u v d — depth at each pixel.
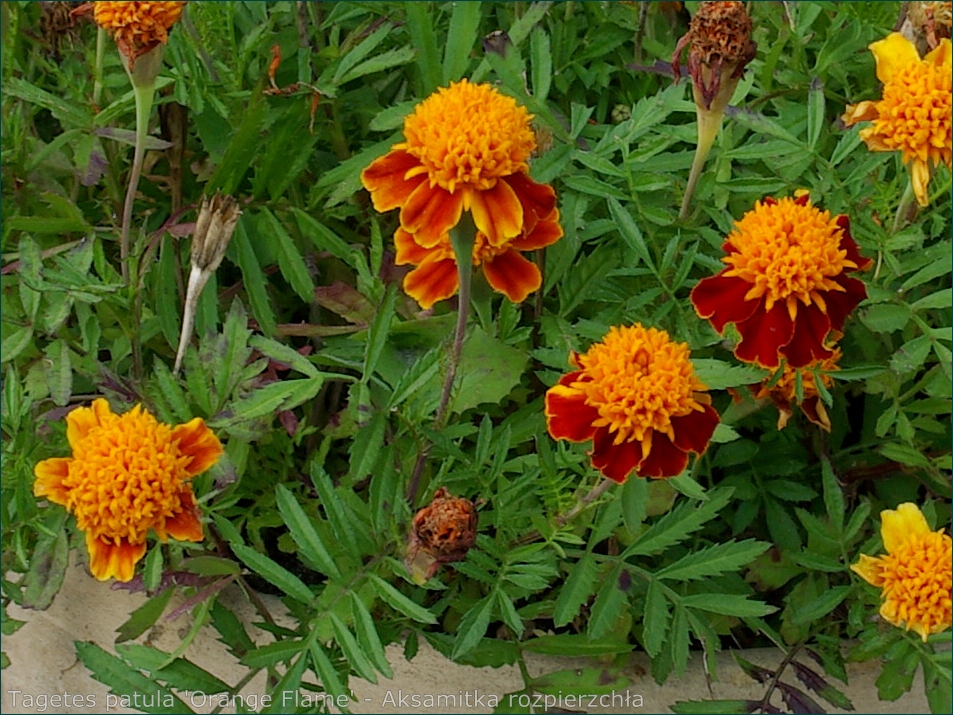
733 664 0.55
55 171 0.63
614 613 0.51
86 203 0.64
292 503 0.51
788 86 0.63
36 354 0.58
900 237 0.56
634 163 0.58
